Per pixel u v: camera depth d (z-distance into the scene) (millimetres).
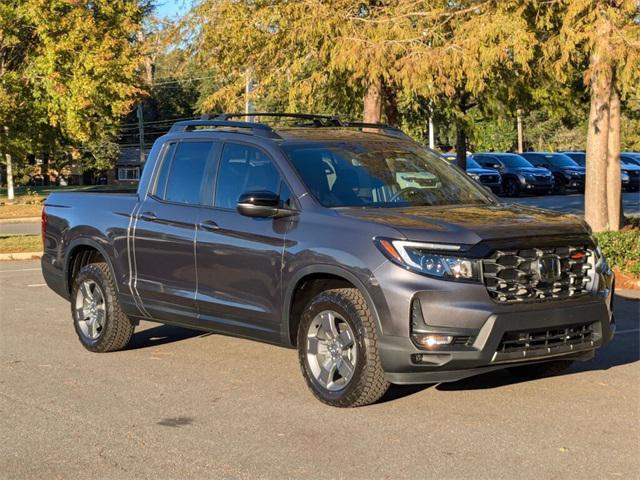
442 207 7023
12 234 25344
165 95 83625
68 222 8953
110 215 8531
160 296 7969
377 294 6180
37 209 36438
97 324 8750
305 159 7250
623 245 13336
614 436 5867
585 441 5766
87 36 33781
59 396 7074
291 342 6977
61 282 9117
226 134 7781
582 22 12695
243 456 5547
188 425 6227
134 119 86000
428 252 6133
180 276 7781
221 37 16922
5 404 6855
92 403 6852
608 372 7664
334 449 5645
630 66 11734
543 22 13664
